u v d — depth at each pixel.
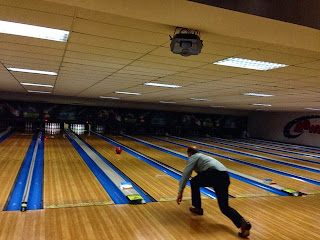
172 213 3.24
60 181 4.62
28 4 1.89
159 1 1.33
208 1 1.35
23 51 3.48
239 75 4.57
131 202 3.55
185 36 2.02
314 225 3.07
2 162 5.93
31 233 2.55
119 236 2.58
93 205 3.42
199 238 2.60
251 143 13.81
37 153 7.28
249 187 4.77
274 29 1.65
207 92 7.40
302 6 1.56
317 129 12.98
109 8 1.44
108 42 2.88
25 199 3.54
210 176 2.77
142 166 6.33
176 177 5.38
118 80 5.84
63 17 2.14
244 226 2.59
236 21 1.55
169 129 16.48
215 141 14.02
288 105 10.27
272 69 3.94
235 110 16.20
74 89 8.45
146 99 11.17
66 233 2.58
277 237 2.71
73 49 3.27
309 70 3.87
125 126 15.32
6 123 12.95
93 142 10.42
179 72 4.52
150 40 2.72
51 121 13.69
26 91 10.28
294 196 4.25
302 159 8.91
